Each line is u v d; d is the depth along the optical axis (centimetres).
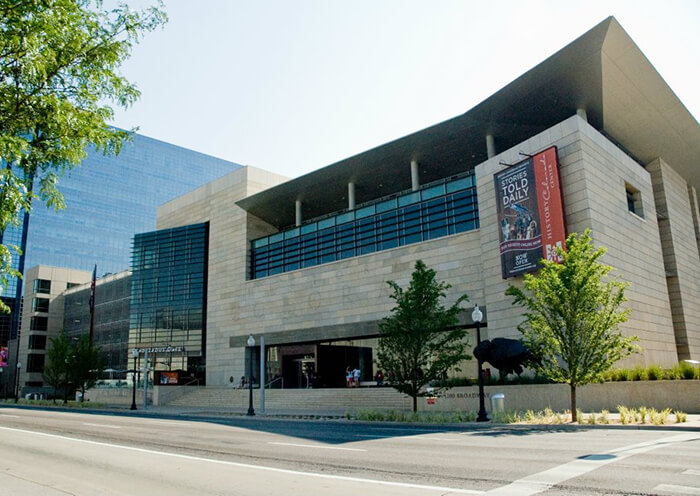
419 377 2548
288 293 5122
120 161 18462
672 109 3819
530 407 2616
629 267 3316
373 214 4656
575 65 3256
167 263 6384
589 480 855
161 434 1923
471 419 2239
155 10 1030
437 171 4784
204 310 6038
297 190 5234
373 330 4372
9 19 825
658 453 1130
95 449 1483
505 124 3931
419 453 1241
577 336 2092
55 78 939
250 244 5716
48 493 866
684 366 2431
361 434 1788
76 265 16475
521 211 3331
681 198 4581
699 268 4591
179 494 841
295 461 1163
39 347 9169
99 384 5712
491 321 3516
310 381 4716
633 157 4266
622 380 2497
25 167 930
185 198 6675
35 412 3891
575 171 3152
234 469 1073
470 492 791
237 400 4484
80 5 970
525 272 3238
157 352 6138
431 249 4116
